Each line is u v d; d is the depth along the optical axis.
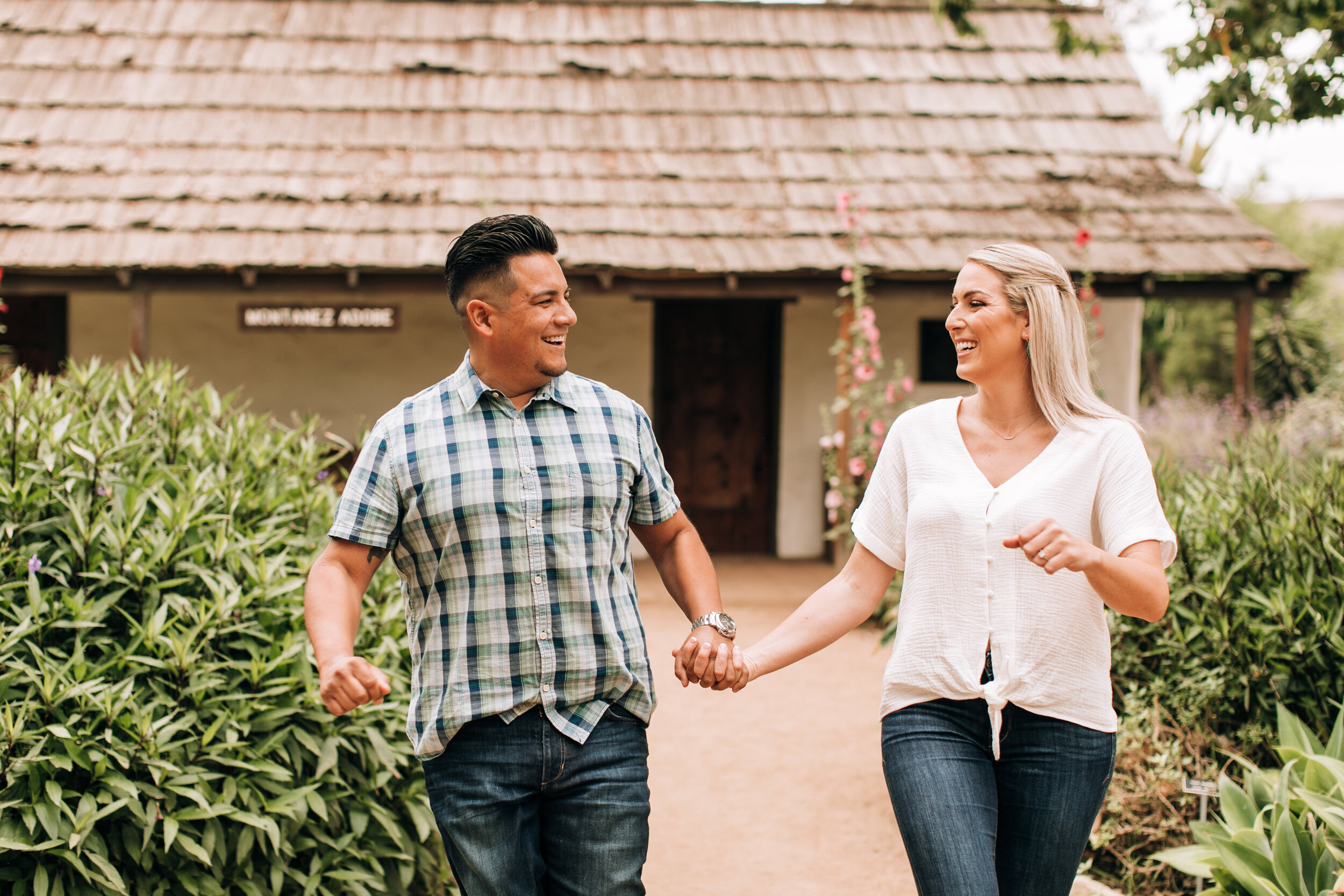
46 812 2.66
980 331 2.33
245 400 9.82
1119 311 10.36
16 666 2.80
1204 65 4.99
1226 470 4.59
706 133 9.62
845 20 10.77
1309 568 3.68
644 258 8.29
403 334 9.94
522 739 2.16
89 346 9.72
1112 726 2.23
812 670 6.53
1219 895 2.89
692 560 2.48
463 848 2.16
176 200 8.53
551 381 2.31
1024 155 9.69
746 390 10.53
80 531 3.16
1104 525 2.23
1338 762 2.99
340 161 9.05
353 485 2.23
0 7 9.91
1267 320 15.57
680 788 4.66
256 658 3.10
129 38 9.83
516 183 8.98
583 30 10.42
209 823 2.88
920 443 2.42
